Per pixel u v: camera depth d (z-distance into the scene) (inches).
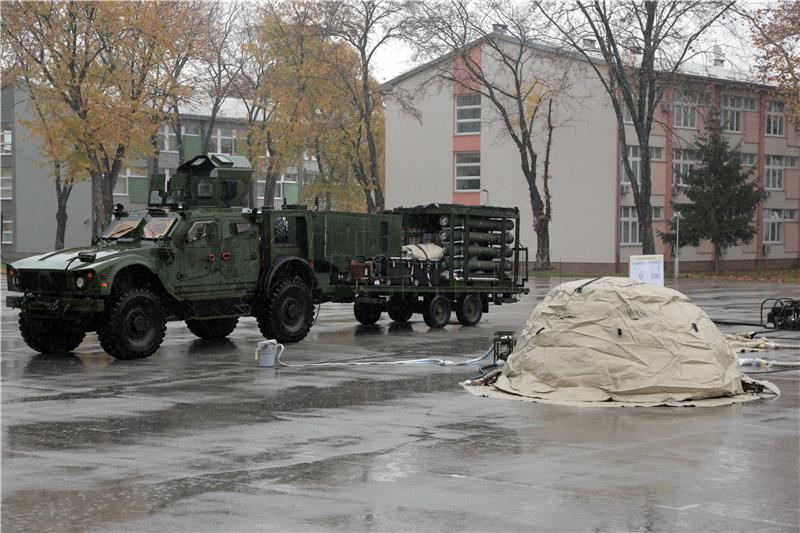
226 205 771.4
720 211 2274.9
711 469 339.6
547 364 510.0
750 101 2640.3
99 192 1977.1
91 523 274.4
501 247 964.6
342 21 2087.8
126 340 661.3
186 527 270.2
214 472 335.6
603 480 323.3
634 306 512.7
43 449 375.2
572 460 354.0
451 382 561.3
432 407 474.3
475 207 935.7
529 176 2092.8
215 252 733.9
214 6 2267.5
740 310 1130.7
